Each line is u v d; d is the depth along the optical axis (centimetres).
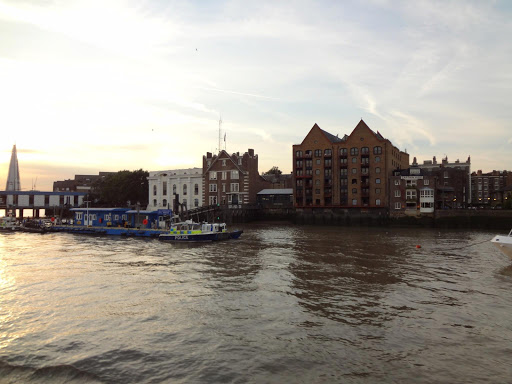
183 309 1952
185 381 1236
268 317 1828
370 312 1905
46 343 1537
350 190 8706
